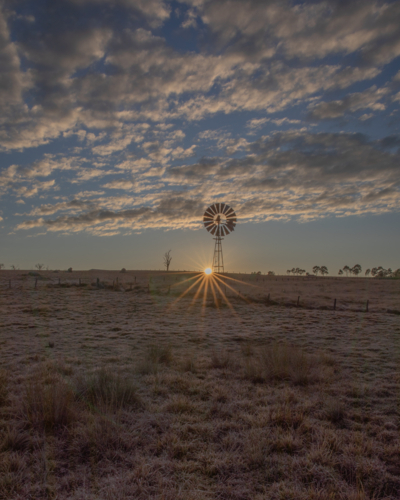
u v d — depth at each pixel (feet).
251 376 26.96
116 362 31.65
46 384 22.49
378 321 64.54
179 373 27.99
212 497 11.82
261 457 14.26
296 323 60.95
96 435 15.47
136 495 11.79
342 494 11.82
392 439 16.55
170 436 16.24
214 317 68.59
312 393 23.61
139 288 135.23
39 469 13.32
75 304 83.61
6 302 82.43
